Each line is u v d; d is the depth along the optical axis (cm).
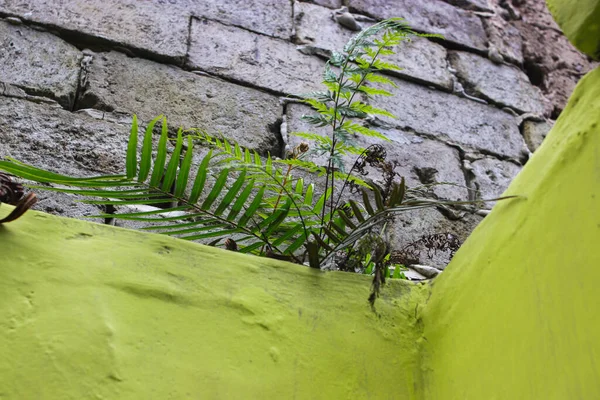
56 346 45
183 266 53
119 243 52
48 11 118
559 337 44
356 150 69
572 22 51
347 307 55
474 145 133
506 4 172
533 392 45
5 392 43
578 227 46
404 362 54
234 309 52
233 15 134
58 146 99
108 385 45
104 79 112
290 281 55
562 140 51
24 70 108
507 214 54
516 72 154
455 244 77
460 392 50
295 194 65
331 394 50
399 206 56
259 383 49
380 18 148
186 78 119
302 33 137
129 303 49
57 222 52
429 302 57
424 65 143
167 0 130
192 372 47
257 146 114
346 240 58
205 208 59
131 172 57
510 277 50
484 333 51
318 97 68
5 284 47
